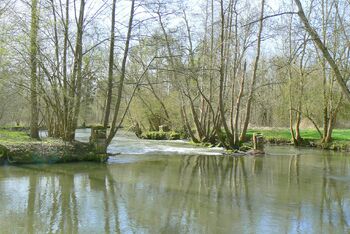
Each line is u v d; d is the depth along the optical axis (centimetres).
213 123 3144
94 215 1018
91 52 2192
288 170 1884
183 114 3619
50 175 1573
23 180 1452
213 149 2819
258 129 4659
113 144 3102
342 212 1105
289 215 1062
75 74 2067
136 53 2427
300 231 927
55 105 2150
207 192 1330
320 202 1220
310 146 3275
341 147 2977
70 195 1238
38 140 2214
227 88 3569
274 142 3556
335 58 2547
